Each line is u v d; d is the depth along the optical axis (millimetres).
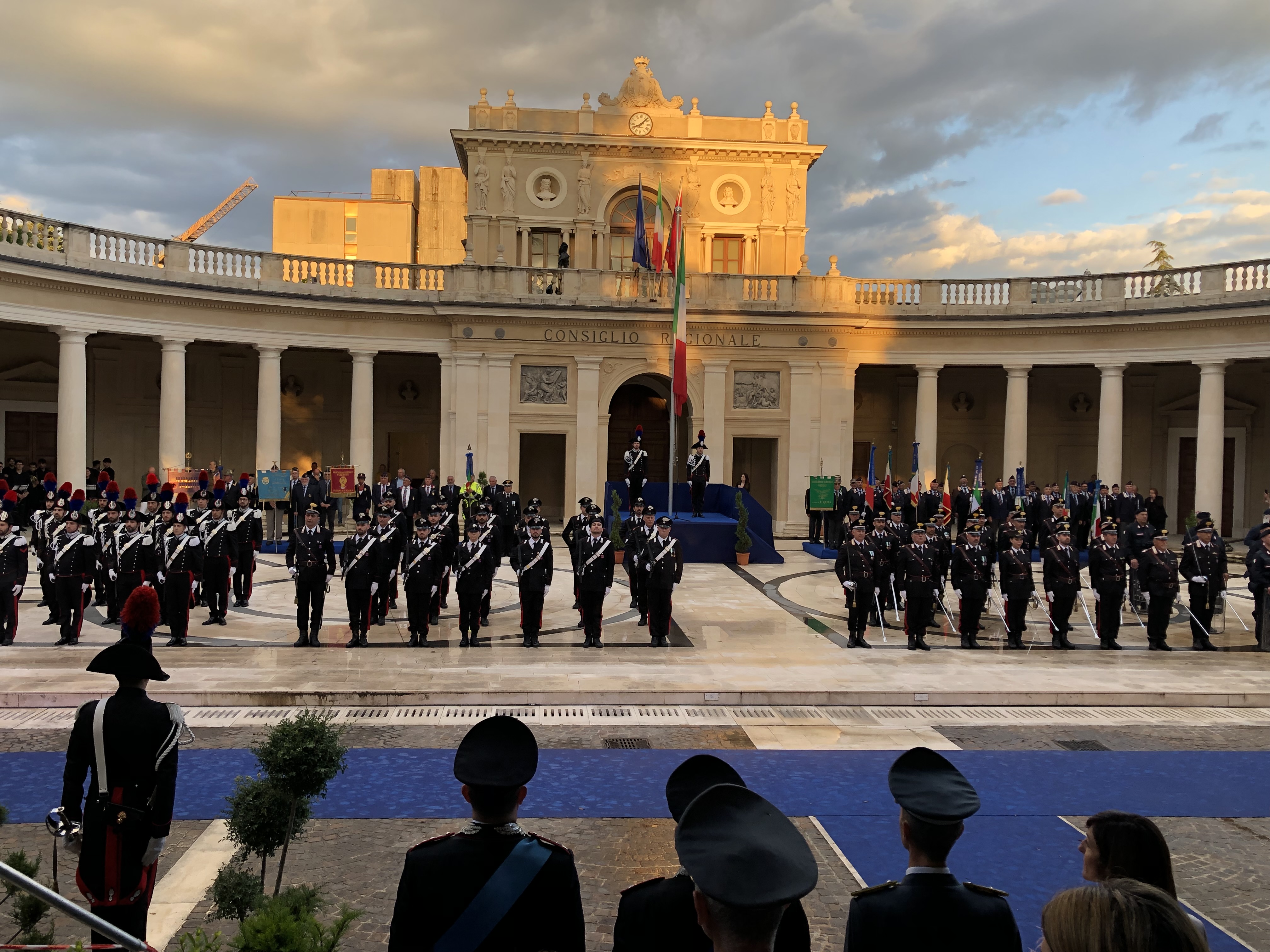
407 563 16250
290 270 32219
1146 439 37344
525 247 38375
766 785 9781
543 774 10039
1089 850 3898
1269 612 16734
